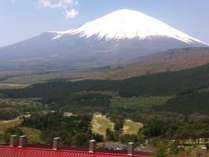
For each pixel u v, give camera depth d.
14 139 67.75
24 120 193.00
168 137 196.25
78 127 196.00
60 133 171.12
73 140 167.62
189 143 155.75
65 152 62.69
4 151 66.12
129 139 196.12
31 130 171.62
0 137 134.00
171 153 67.56
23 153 64.81
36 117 197.62
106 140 191.50
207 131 196.12
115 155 59.94
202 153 75.50
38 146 66.94
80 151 62.12
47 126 188.00
